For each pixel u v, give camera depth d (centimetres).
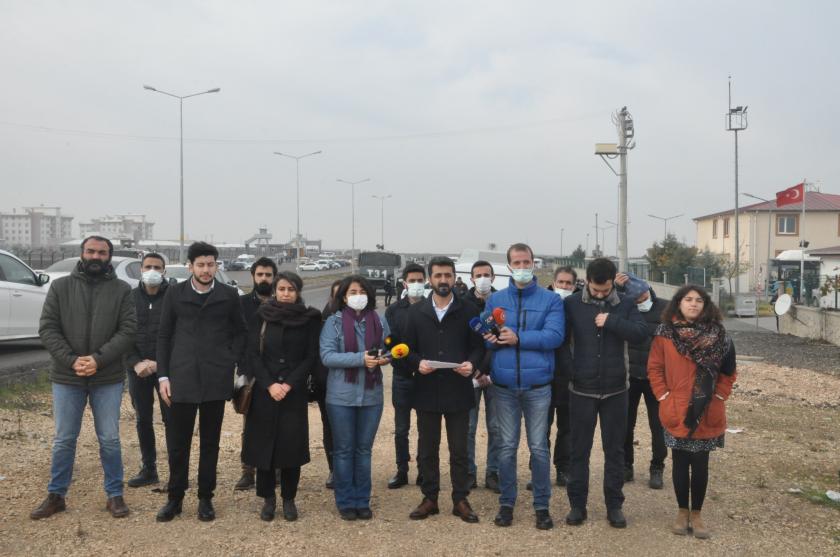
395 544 488
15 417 810
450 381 536
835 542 504
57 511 527
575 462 536
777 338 2112
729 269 4191
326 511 557
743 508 576
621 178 2319
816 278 3272
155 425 841
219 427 535
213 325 527
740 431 870
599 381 529
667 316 523
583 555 476
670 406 511
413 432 841
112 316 527
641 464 721
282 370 526
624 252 2309
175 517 530
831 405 1079
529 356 529
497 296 558
